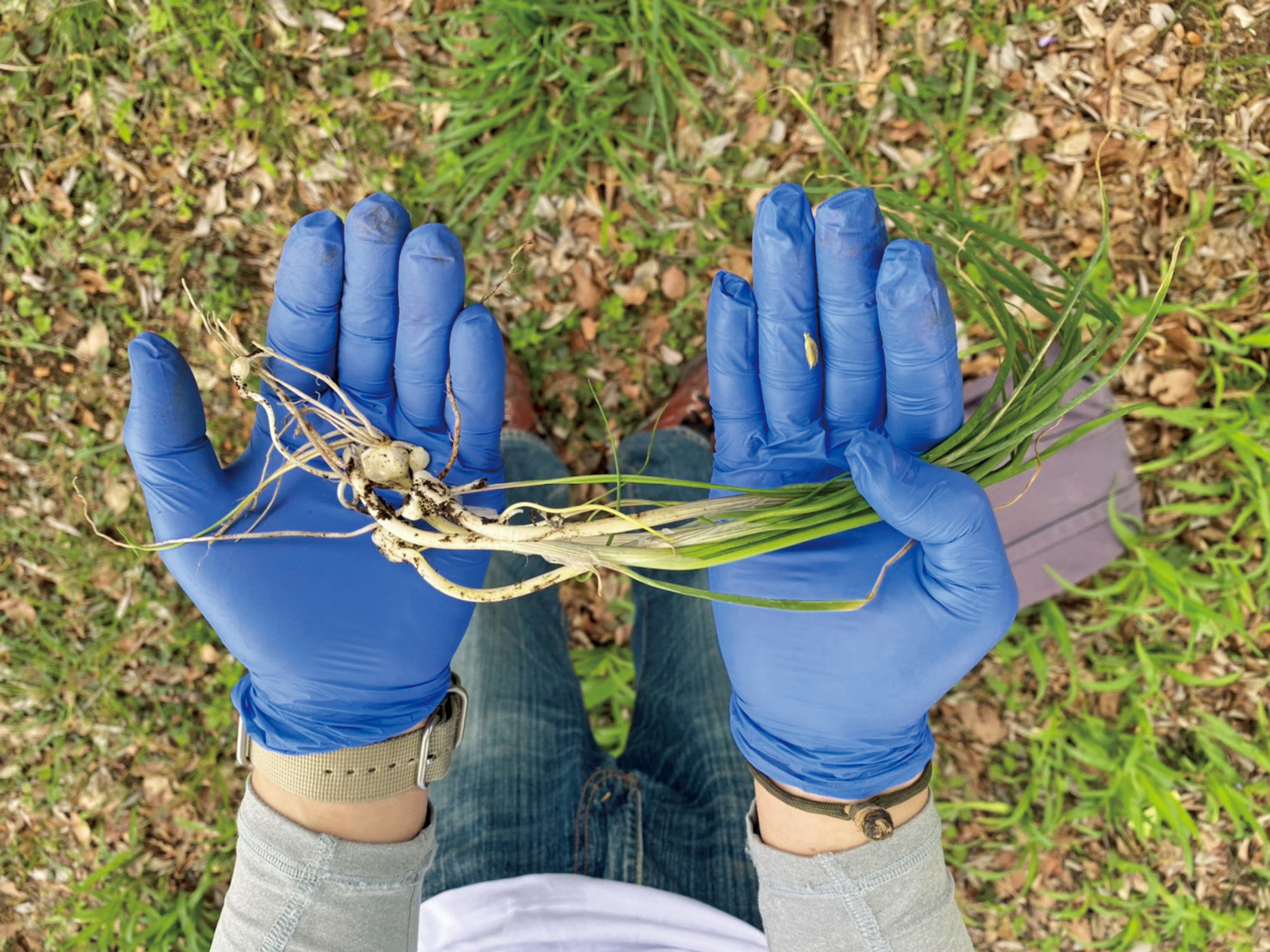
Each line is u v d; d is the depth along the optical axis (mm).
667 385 542
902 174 517
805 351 333
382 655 333
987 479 331
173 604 539
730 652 339
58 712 540
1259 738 537
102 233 520
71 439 530
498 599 328
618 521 321
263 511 341
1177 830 525
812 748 326
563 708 447
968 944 321
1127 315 517
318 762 309
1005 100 512
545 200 525
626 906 352
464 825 394
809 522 316
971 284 361
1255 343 505
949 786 553
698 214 526
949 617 311
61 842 544
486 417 348
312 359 352
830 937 308
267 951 298
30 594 534
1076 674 534
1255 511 528
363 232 329
